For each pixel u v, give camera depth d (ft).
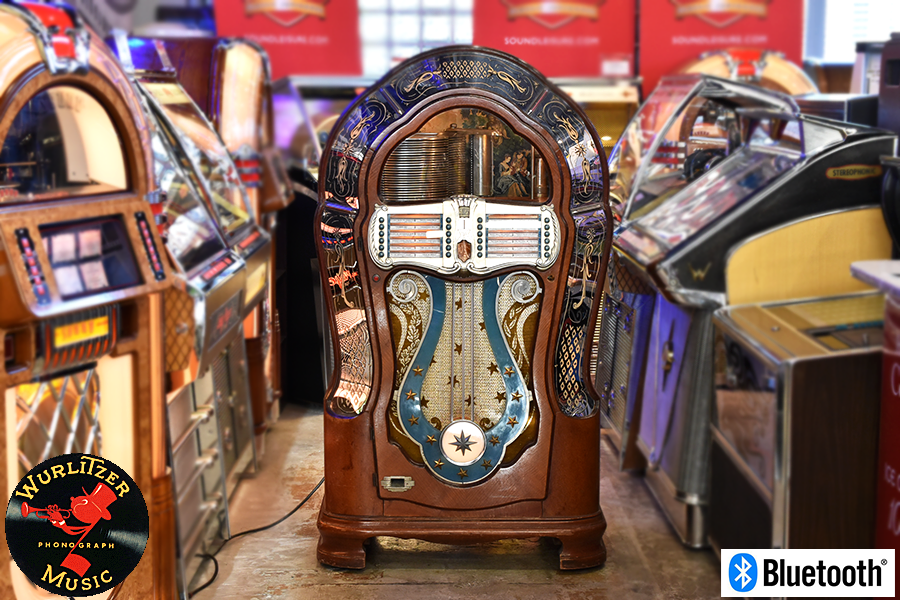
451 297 7.52
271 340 11.60
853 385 6.23
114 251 5.81
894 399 5.89
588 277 7.51
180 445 7.14
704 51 14.48
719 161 9.61
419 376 7.61
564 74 14.93
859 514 6.33
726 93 8.62
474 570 7.91
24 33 5.23
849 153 7.66
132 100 6.12
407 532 7.68
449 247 7.41
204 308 6.73
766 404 6.59
